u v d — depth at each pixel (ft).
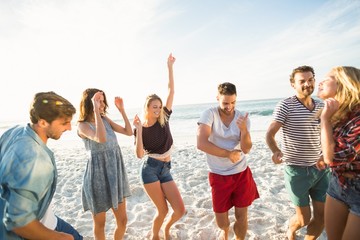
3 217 4.63
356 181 5.35
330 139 5.65
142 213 12.82
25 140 4.75
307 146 8.06
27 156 4.53
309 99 8.36
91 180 8.20
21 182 4.35
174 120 89.10
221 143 8.55
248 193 8.48
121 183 8.60
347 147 5.30
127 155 29.14
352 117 5.44
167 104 10.69
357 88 5.38
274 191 14.87
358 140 5.19
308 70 8.07
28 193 4.44
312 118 7.98
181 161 24.23
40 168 4.64
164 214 9.29
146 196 15.35
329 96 6.00
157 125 9.27
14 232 4.78
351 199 5.44
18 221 4.35
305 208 8.38
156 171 9.20
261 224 11.06
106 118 9.20
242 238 8.80
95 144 8.23
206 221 11.60
